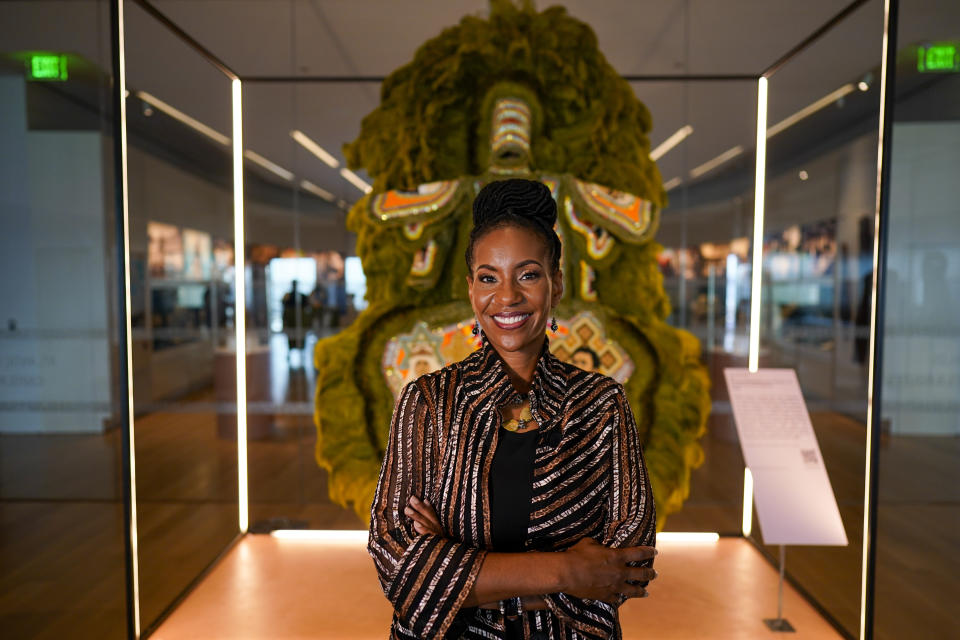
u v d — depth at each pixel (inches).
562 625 43.0
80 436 233.0
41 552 140.6
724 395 216.5
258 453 207.8
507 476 42.6
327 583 118.2
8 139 227.9
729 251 182.2
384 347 129.4
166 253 224.4
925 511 167.9
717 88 161.8
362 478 126.6
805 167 221.3
